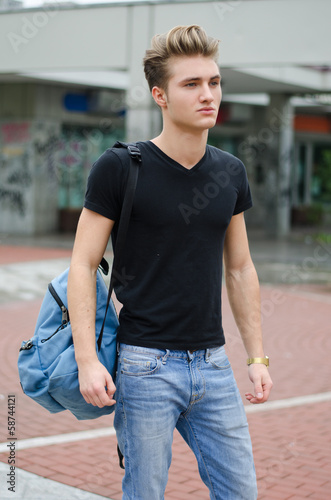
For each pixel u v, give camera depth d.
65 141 23.02
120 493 3.83
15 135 22.14
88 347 2.21
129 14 14.40
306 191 32.88
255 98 24.52
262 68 18.05
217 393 2.34
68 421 5.16
